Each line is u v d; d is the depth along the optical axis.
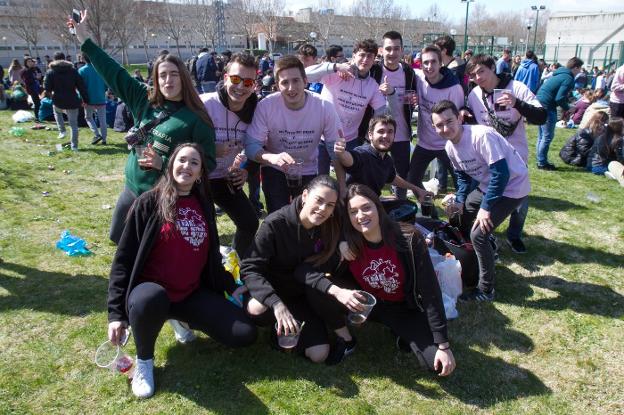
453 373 3.10
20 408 2.70
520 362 3.22
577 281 4.30
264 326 3.22
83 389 2.87
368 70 5.09
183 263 2.98
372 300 2.92
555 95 7.55
